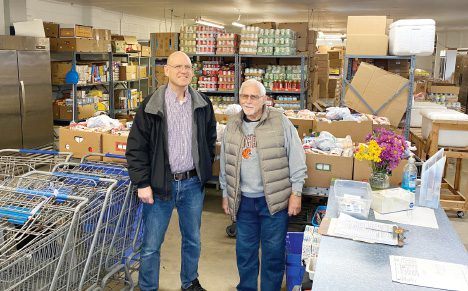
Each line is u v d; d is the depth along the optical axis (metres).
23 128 6.63
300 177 2.74
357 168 3.45
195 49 7.19
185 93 2.87
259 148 2.68
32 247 2.18
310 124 4.96
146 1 10.69
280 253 2.81
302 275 2.90
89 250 2.52
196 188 2.95
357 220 2.33
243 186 2.77
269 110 2.76
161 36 7.46
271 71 7.04
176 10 12.95
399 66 6.11
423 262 1.88
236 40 7.12
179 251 3.89
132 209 2.94
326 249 2.00
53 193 2.38
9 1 7.38
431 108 6.08
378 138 2.78
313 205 4.55
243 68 7.27
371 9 11.95
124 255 2.95
